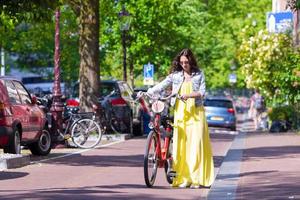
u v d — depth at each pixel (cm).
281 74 4441
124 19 4906
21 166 2305
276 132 4825
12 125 2411
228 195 1606
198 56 7581
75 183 1877
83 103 3975
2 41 6425
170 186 1819
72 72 7488
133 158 2652
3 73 8719
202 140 1789
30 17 2536
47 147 2769
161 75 6247
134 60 6106
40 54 9069
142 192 1702
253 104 7656
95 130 3225
